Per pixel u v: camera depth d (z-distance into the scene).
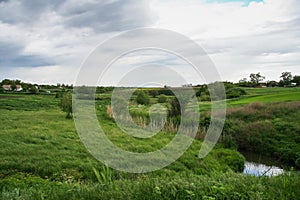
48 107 26.64
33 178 9.74
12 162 11.27
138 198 3.16
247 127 19.84
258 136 18.70
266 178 4.05
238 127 20.02
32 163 11.37
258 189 3.46
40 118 20.48
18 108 25.61
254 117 21.33
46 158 11.91
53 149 13.16
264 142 17.98
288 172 4.44
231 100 27.48
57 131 16.41
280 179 3.91
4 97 32.12
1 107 25.45
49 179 9.79
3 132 15.90
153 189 3.31
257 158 16.11
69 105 21.12
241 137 19.16
